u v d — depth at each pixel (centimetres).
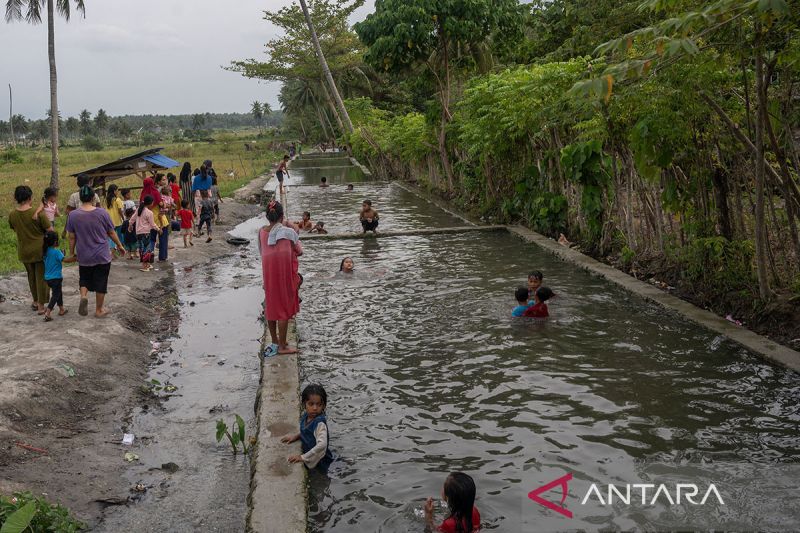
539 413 595
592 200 1262
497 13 2241
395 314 920
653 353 738
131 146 12794
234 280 1257
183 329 949
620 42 546
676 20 505
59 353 749
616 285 1037
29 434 582
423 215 1967
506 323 859
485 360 732
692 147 926
